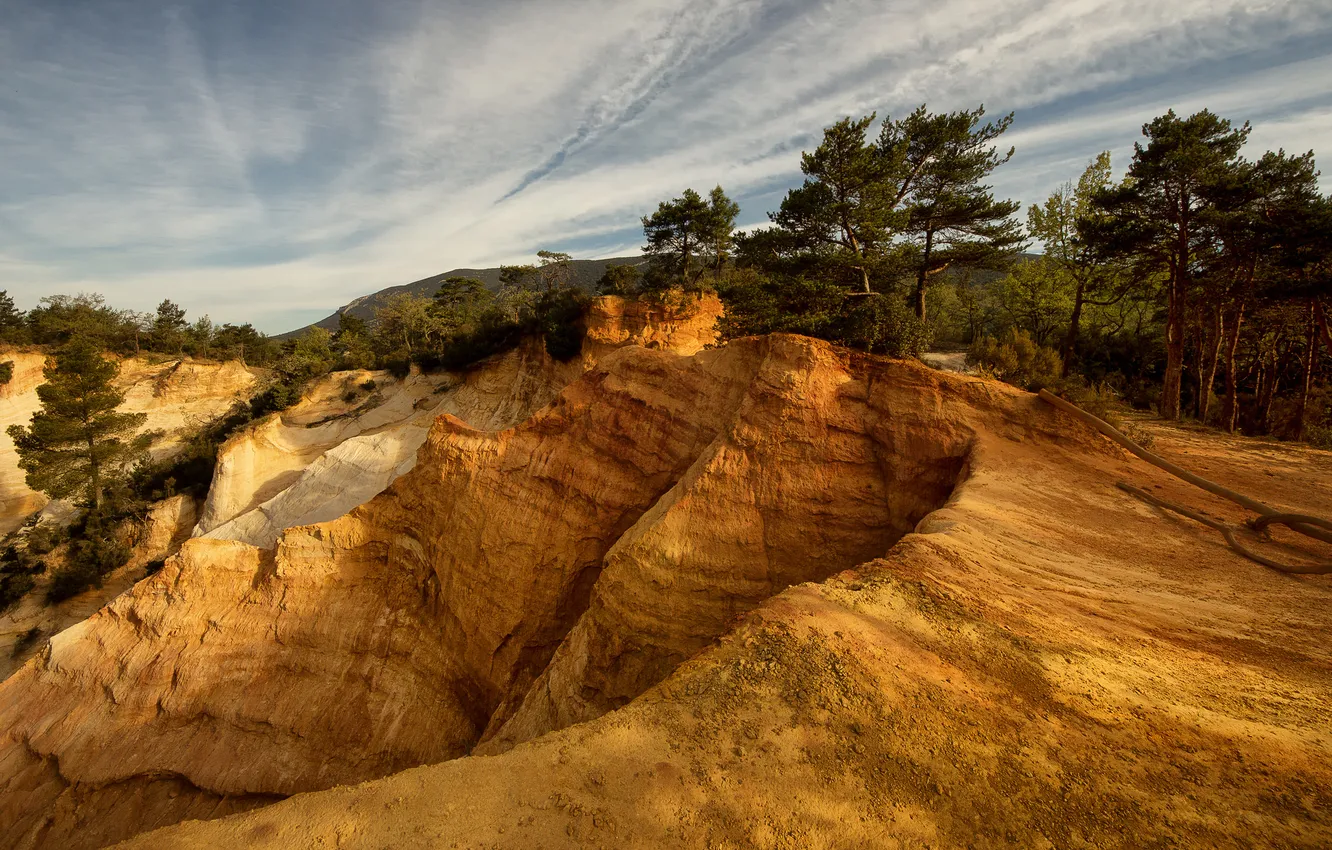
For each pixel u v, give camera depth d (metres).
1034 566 8.70
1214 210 24.02
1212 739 5.05
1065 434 13.51
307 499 33.34
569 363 41.88
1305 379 27.06
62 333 63.22
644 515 14.07
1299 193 23.72
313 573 19.84
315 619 19.34
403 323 74.06
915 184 25.56
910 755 4.96
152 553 41.25
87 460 42.16
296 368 54.62
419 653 18.53
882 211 21.94
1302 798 4.32
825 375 14.41
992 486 11.44
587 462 17.45
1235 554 9.48
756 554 12.69
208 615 19.78
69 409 40.94
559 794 4.70
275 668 18.92
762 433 13.87
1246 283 25.95
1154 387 36.34
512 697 16.20
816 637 6.66
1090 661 6.29
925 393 13.85
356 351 72.94
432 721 17.53
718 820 4.43
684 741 5.29
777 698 5.76
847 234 24.48
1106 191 27.72
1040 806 4.40
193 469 45.28
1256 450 17.67
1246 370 40.03
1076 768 4.75
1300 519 9.73
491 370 45.38
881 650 6.42
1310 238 22.17
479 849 4.18
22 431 42.00
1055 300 40.38
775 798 4.62
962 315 60.84
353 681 18.53
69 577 37.38
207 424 54.72
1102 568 8.81
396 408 46.88
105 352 57.41
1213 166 24.05
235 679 18.80
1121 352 39.53
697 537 12.71
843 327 18.14
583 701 12.09
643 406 17.30
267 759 17.56
